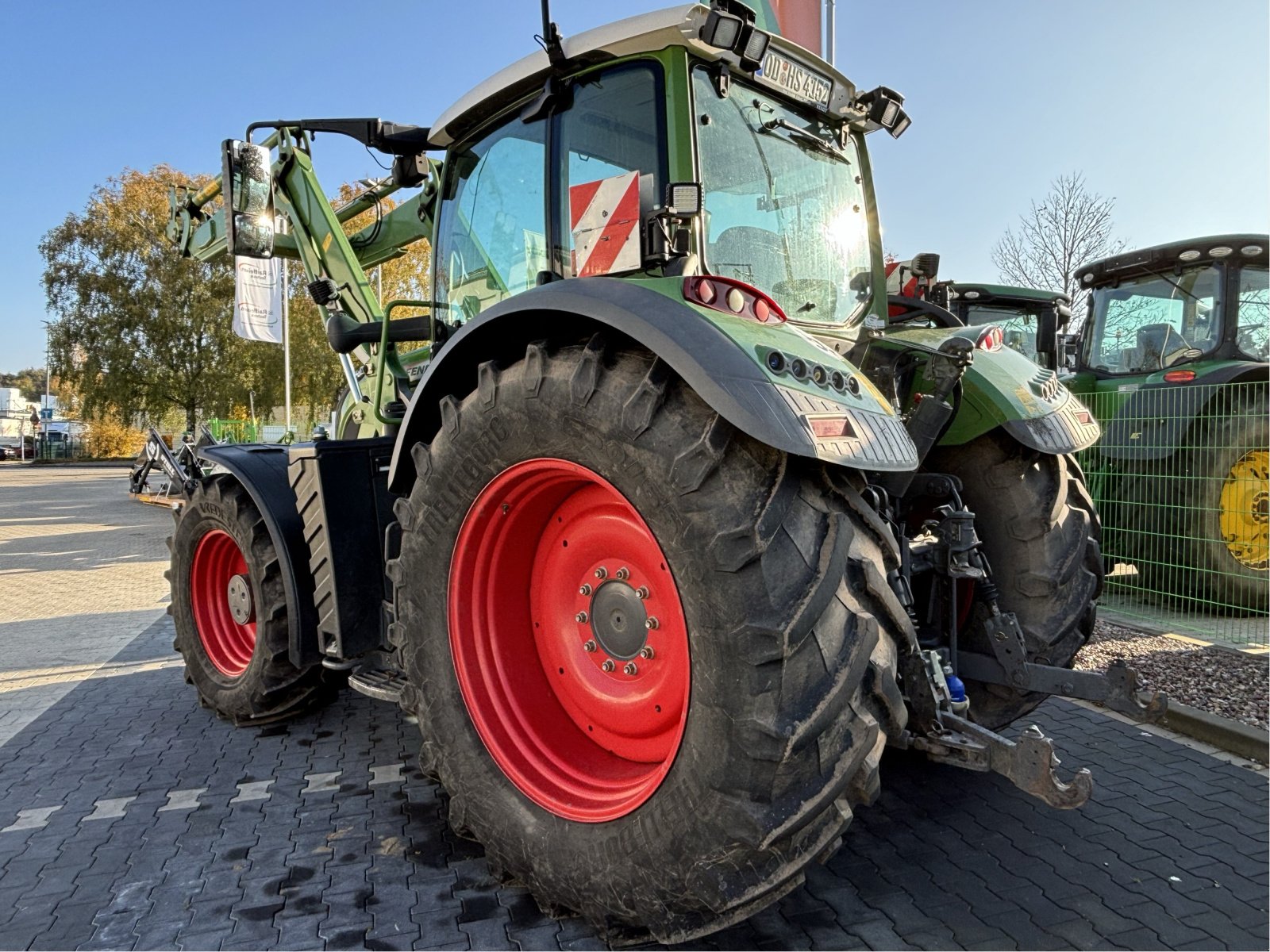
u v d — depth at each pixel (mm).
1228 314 6094
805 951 2020
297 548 3463
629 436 1905
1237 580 5383
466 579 2395
